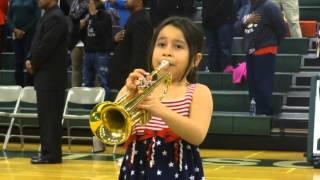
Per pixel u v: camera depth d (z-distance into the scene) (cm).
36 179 643
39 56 730
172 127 245
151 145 258
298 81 1055
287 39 1127
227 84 1055
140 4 752
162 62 258
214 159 821
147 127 260
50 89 741
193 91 263
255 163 785
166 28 263
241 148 945
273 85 986
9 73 1159
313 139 760
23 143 990
